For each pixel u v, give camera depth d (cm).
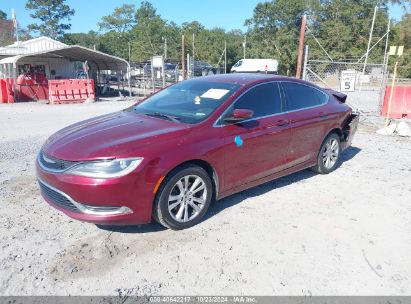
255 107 465
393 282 313
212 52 5938
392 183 554
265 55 5444
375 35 5259
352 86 1047
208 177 405
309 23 5581
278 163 493
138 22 7956
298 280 313
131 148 355
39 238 374
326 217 431
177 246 362
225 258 343
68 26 7656
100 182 338
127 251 352
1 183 530
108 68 2589
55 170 360
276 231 395
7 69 2412
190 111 441
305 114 524
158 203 369
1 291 293
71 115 1320
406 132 938
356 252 358
